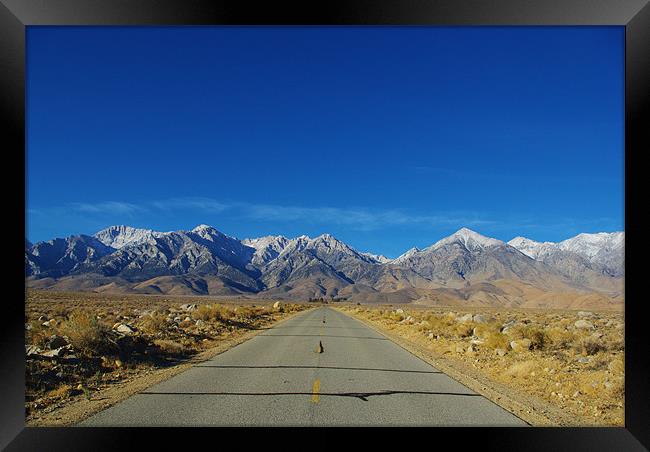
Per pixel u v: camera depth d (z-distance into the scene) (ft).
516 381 40.88
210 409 28.78
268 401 30.68
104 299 296.92
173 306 213.87
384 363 48.75
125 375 39.81
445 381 39.01
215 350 58.65
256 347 62.13
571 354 54.60
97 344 45.68
